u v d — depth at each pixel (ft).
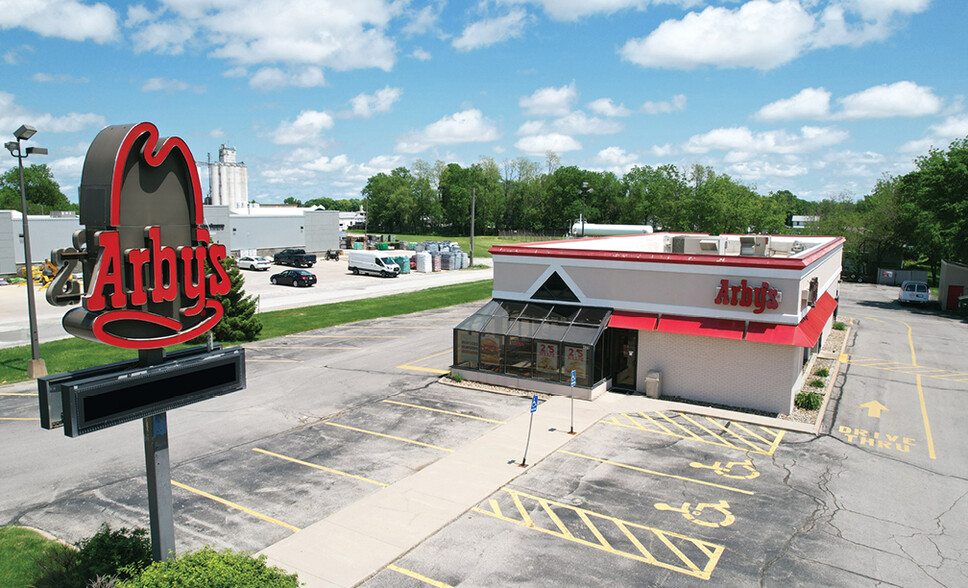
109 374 32.68
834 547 41.34
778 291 68.08
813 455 57.52
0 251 181.37
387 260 215.51
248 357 96.63
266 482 51.16
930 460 56.59
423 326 124.47
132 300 33.19
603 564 39.01
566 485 50.52
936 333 119.55
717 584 36.96
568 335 76.07
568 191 494.18
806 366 90.02
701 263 71.82
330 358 95.86
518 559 39.50
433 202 556.10
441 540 41.75
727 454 57.47
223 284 38.58
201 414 68.85
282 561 38.93
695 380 73.77
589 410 69.87
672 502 47.70
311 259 231.50
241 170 360.48
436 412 69.41
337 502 47.44
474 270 241.55
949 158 160.45
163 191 35.45
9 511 46.52
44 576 35.94
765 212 265.95
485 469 53.52
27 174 440.04
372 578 37.19
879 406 72.59
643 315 76.13
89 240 33.14
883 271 216.13
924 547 41.42
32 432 63.46
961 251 157.17
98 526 44.16
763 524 44.45
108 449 59.11
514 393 76.64
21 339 108.06
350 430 63.62
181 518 44.88
